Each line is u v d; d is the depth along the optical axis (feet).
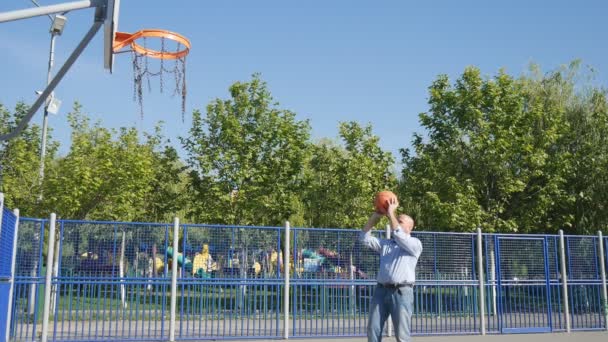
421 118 81.92
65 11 24.23
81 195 64.13
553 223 82.74
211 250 43.19
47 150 75.20
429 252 47.44
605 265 53.21
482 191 79.61
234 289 43.42
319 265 45.21
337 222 77.30
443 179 77.97
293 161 78.02
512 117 78.38
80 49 26.25
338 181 79.00
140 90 35.17
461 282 47.96
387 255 25.30
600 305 52.13
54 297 39.47
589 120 83.87
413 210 81.10
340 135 81.66
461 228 74.02
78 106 72.38
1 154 68.44
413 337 45.62
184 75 36.37
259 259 44.24
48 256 39.11
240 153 76.33
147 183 71.36
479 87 79.82
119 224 41.37
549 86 88.79
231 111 77.51
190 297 42.27
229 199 73.67
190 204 76.38
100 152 67.00
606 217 81.92
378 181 80.84
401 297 24.68
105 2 24.97
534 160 76.84
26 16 23.27
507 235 50.06
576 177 82.79
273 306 44.27
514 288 49.57
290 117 79.71
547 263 50.93
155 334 41.32
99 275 40.50
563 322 50.88
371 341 25.00
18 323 38.24
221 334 42.83
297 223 79.10
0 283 31.94
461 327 47.52
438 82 82.23
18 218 37.91
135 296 41.19
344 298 45.52
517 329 48.93
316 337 44.42
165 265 41.98
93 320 40.16
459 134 78.18
